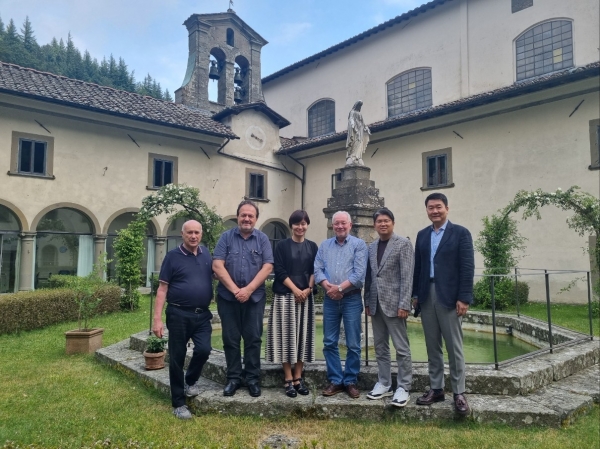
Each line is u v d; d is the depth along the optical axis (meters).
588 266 12.54
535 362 5.15
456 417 4.14
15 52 35.03
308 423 4.15
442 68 18.41
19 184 13.72
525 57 16.25
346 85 22.00
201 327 4.62
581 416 4.27
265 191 19.94
